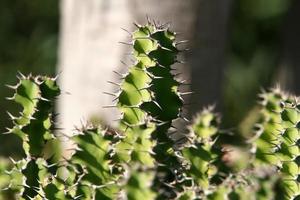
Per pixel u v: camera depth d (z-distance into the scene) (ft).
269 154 12.79
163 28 11.81
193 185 11.34
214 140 12.67
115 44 26.14
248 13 53.93
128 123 11.50
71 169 11.69
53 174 12.19
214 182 12.35
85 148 11.32
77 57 27.50
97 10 26.61
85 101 26.96
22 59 44.57
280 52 39.86
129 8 25.95
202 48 26.18
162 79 11.58
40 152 12.28
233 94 44.93
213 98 26.55
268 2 53.72
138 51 11.49
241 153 15.10
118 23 26.14
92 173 11.32
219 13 26.58
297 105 11.93
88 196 11.35
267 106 12.95
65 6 28.55
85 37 27.17
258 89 46.42
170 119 11.67
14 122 12.27
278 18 52.70
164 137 11.62
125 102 11.50
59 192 11.69
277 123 12.78
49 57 44.55
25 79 12.20
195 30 26.04
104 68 26.43
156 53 11.48
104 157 11.32
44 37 46.68
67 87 27.99
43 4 48.47
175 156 11.66
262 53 51.01
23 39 47.06
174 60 11.60
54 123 12.32
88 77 26.96
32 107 12.17
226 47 27.22
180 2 25.75
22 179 12.14
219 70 26.89
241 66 49.39
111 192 11.12
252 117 23.86
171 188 11.28
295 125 11.83
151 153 10.86
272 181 9.50
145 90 11.44
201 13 26.07
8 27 47.62
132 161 10.89
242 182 10.73
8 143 27.37
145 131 10.91
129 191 9.22
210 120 13.50
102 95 26.45
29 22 48.32
